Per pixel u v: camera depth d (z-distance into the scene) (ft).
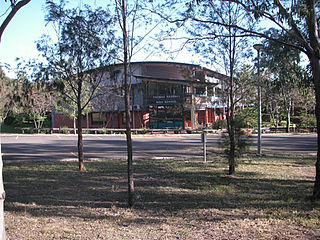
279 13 20.06
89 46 28.50
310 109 125.90
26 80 30.37
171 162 38.68
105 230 14.70
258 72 29.07
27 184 26.13
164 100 106.22
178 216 16.99
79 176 29.73
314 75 20.29
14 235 13.83
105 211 18.20
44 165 36.27
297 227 14.79
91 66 29.86
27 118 124.77
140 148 56.95
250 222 15.69
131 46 19.81
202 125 112.88
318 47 19.76
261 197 21.17
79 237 13.67
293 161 39.19
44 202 20.36
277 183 25.86
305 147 57.31
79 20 27.48
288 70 25.49
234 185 25.20
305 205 18.94
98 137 85.97
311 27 19.97
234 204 19.40
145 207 18.99
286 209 18.01
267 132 103.09
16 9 12.26
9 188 24.63
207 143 66.49
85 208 18.90
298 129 108.88
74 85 32.91
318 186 20.07
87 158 43.24
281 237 13.43
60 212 17.99
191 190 23.58
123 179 28.32
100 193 22.95
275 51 25.36
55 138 80.33
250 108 99.09
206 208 18.57
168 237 13.65
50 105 96.22
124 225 15.49
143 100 109.29
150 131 103.24
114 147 58.44
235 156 28.71
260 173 30.58
